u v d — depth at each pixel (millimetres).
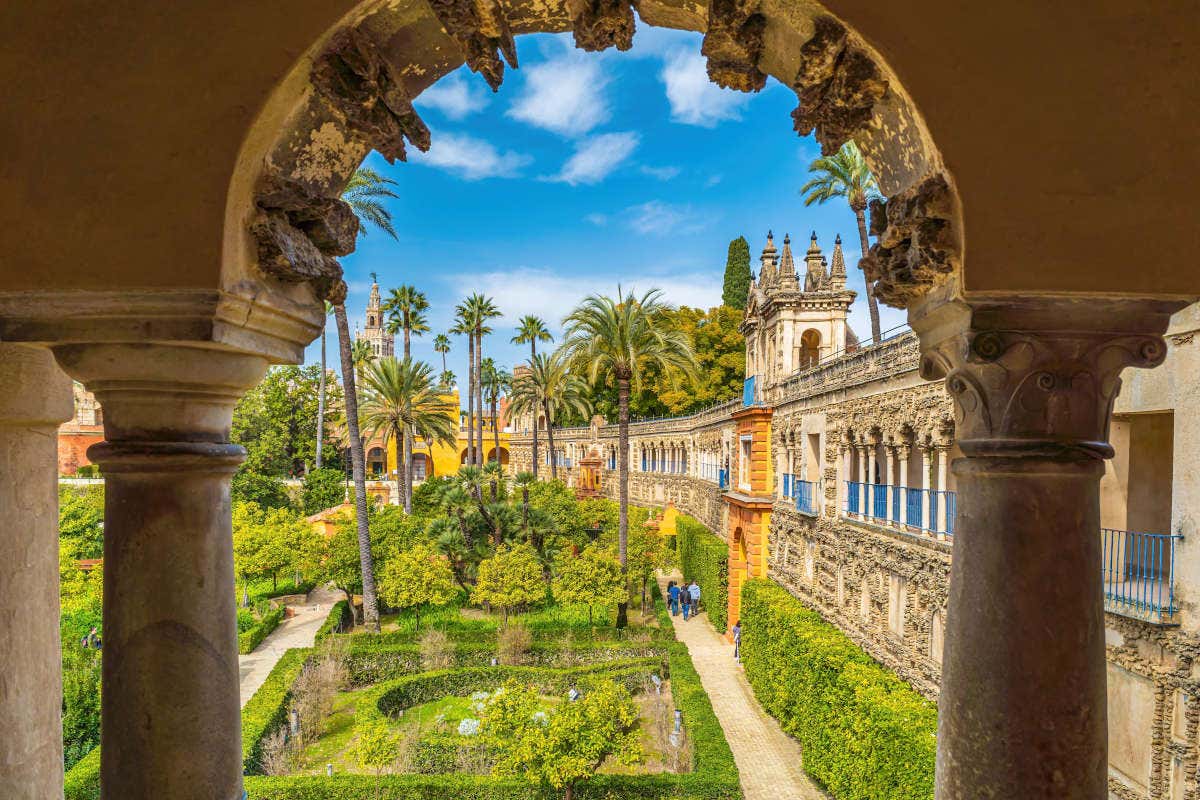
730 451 33531
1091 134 2711
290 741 17156
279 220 2980
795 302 24141
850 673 14094
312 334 3355
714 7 2889
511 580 25906
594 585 26250
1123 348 2861
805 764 16109
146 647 2857
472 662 23844
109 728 2900
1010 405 2846
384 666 23094
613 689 14617
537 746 13102
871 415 15695
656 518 48531
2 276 2709
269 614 28281
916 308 3254
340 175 3352
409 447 43219
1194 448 7176
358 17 2756
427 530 32438
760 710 20625
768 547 24953
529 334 60750
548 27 3324
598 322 27516
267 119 2725
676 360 28109
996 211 2701
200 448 2916
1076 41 2693
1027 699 2729
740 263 55312
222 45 2664
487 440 83562
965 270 2723
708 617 31656
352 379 27828
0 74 2695
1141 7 2699
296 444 60344
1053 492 2828
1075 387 2840
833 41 2744
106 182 2680
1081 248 2717
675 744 17141
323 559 29562
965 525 2992
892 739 11555
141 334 2756
